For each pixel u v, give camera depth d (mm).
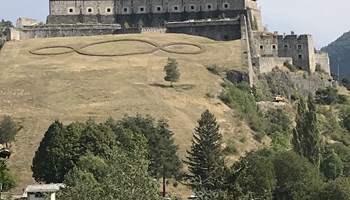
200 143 186625
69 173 156625
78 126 187000
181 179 185500
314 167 179750
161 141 183875
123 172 102625
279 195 169375
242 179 118812
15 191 177125
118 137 184375
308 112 193875
